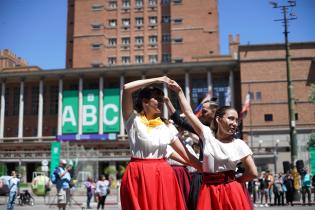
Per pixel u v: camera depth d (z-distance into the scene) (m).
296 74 67.06
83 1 95.38
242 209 4.09
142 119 4.59
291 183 23.73
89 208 23.59
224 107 4.41
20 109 79.81
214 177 4.24
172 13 93.00
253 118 67.19
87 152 46.62
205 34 90.81
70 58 95.62
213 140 4.29
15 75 79.25
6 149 78.19
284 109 66.56
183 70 75.56
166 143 4.50
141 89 4.73
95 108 76.88
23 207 24.94
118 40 94.94
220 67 74.00
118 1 96.25
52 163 40.03
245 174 4.29
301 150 64.12
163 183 4.36
